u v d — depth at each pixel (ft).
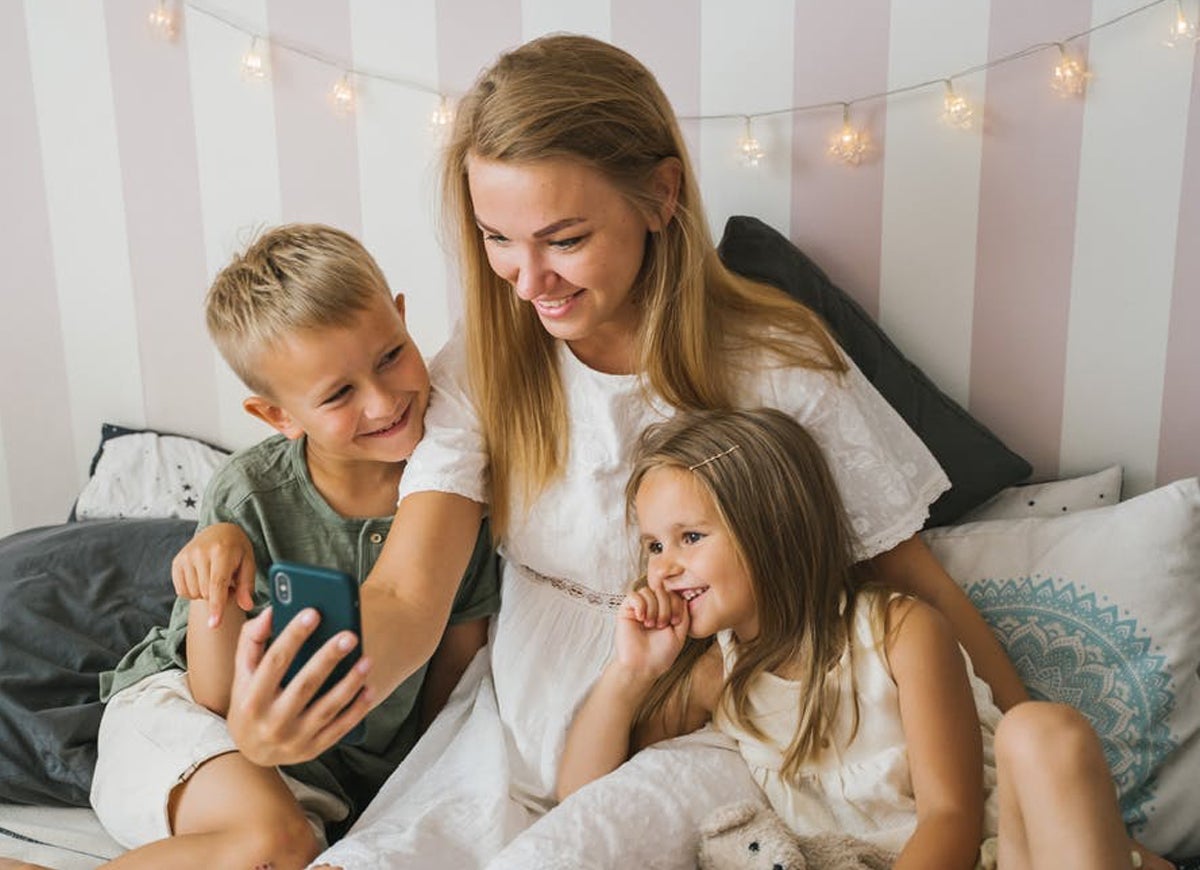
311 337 4.03
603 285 3.89
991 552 4.89
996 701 4.38
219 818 4.02
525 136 3.67
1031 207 5.08
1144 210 4.98
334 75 5.59
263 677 3.21
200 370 6.11
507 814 4.05
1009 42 4.95
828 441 4.37
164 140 5.85
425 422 4.35
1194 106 4.84
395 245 5.73
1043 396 5.25
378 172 5.66
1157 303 5.05
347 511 4.59
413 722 4.87
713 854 3.83
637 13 5.25
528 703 4.42
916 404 5.12
